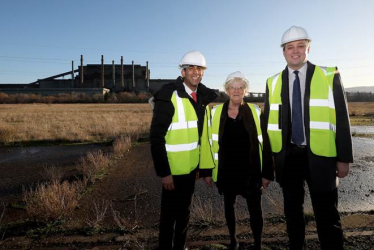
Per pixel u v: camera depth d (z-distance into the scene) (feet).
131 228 10.09
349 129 6.95
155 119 7.45
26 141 35.17
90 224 10.22
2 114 83.25
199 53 7.98
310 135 7.32
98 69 249.14
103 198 13.94
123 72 249.75
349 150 6.90
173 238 8.45
